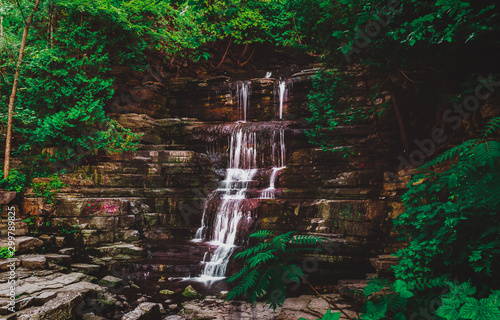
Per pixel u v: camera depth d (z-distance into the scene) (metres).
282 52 16.70
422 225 3.54
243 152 11.17
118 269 6.38
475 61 5.17
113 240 7.35
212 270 6.36
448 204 3.08
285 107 12.41
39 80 7.89
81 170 8.09
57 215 6.96
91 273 5.97
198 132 11.53
